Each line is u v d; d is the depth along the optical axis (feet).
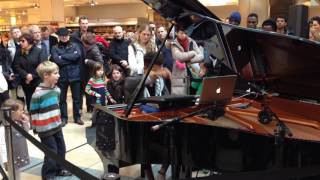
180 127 9.61
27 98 19.67
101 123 10.55
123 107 11.93
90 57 20.94
